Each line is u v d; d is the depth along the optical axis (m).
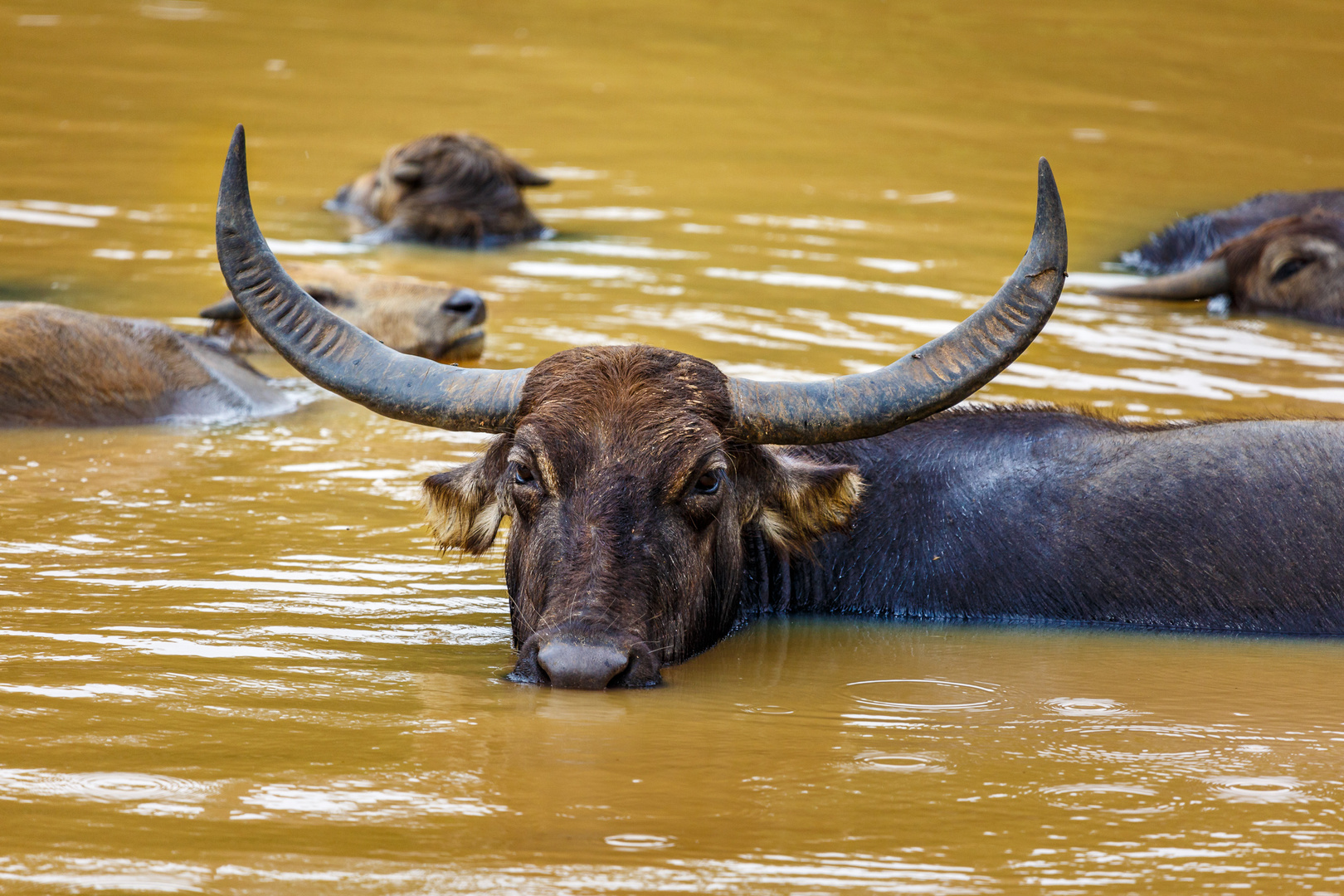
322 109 75.06
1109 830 14.51
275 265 21.81
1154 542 23.81
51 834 13.95
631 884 13.14
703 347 39.34
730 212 58.22
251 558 24.77
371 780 15.34
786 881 13.29
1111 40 97.19
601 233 54.94
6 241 49.44
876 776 15.82
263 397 35.81
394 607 22.75
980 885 13.32
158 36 89.75
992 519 24.31
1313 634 23.19
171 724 16.98
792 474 22.30
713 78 85.75
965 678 20.17
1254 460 24.28
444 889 12.98
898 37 97.19
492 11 102.06
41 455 30.45
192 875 13.19
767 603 24.20
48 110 71.25
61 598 22.19
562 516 19.61
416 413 21.16
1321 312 48.00
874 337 40.78
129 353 34.34
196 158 64.00
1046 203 20.95
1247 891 13.31
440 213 53.53
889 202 60.53
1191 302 50.22
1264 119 79.56
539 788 15.20
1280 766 16.45
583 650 18.67
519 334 41.00
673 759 16.16
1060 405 26.92
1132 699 19.25
